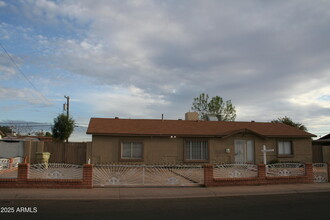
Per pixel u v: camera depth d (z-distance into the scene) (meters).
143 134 22.27
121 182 13.05
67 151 23.50
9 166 18.80
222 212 8.65
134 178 13.48
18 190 11.48
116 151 22.09
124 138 22.28
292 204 9.96
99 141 22.06
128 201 10.36
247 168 14.34
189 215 8.23
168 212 8.59
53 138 35.41
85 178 12.24
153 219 7.73
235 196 11.65
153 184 13.16
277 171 14.73
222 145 23.89
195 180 14.77
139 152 22.48
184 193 11.70
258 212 8.68
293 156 25.28
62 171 12.34
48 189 11.82
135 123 24.58
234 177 13.83
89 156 22.14
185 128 24.47
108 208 9.06
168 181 13.35
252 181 13.85
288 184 14.30
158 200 10.62
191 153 23.31
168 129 23.75
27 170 12.00
